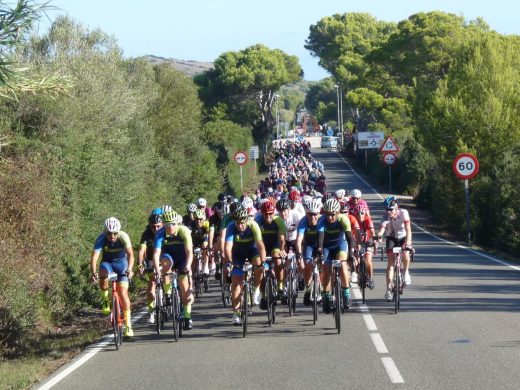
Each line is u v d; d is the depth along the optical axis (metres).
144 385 9.12
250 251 12.41
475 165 30.86
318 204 12.86
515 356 9.93
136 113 31.52
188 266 12.48
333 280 12.66
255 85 91.00
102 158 20.12
